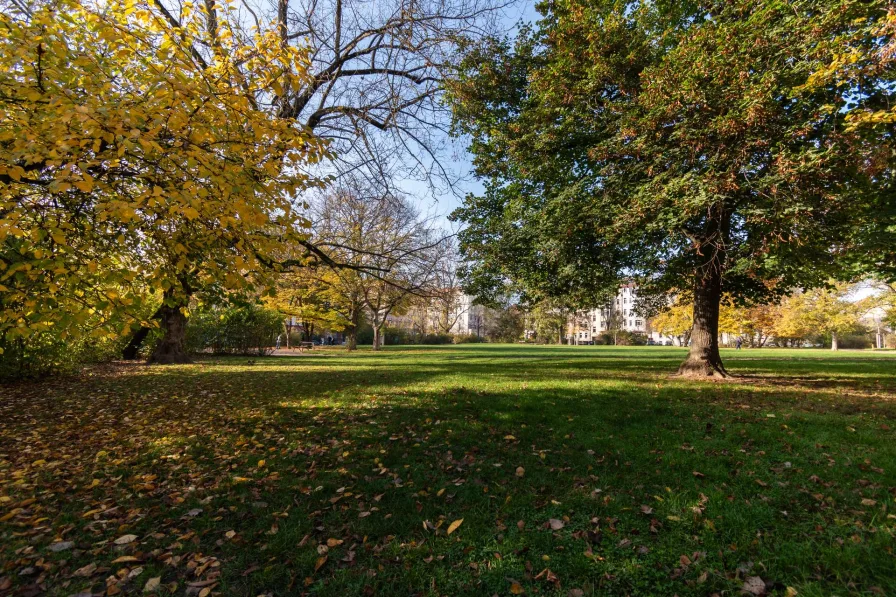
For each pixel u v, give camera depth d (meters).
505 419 6.34
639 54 10.06
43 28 3.96
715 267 10.63
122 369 14.43
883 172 8.02
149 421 6.71
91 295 4.42
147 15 4.57
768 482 4.00
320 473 4.40
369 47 7.84
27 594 2.61
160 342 17.38
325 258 6.79
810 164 6.94
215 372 13.52
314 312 25.88
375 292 29.84
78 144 3.52
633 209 8.98
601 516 3.48
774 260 9.81
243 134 4.87
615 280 13.16
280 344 41.81
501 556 2.95
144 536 3.26
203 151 4.10
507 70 8.85
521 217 12.97
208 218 4.57
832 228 8.70
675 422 6.09
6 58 3.84
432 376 11.78
